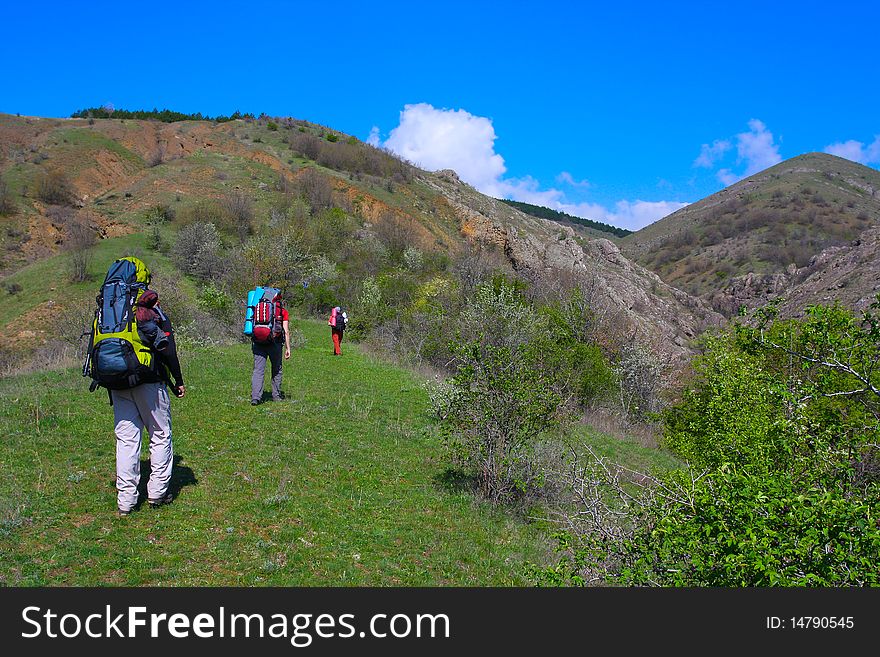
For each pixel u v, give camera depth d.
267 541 4.73
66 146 65.31
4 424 6.77
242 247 35.03
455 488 6.92
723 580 3.48
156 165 67.38
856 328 5.06
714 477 3.96
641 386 19.73
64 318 20.91
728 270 100.88
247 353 14.23
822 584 3.15
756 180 161.12
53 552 4.15
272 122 86.00
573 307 24.42
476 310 19.45
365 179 70.00
